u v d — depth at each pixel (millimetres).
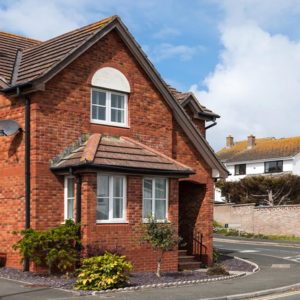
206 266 19062
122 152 15977
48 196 15344
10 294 11859
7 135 15570
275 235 39375
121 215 15836
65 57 15648
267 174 58281
